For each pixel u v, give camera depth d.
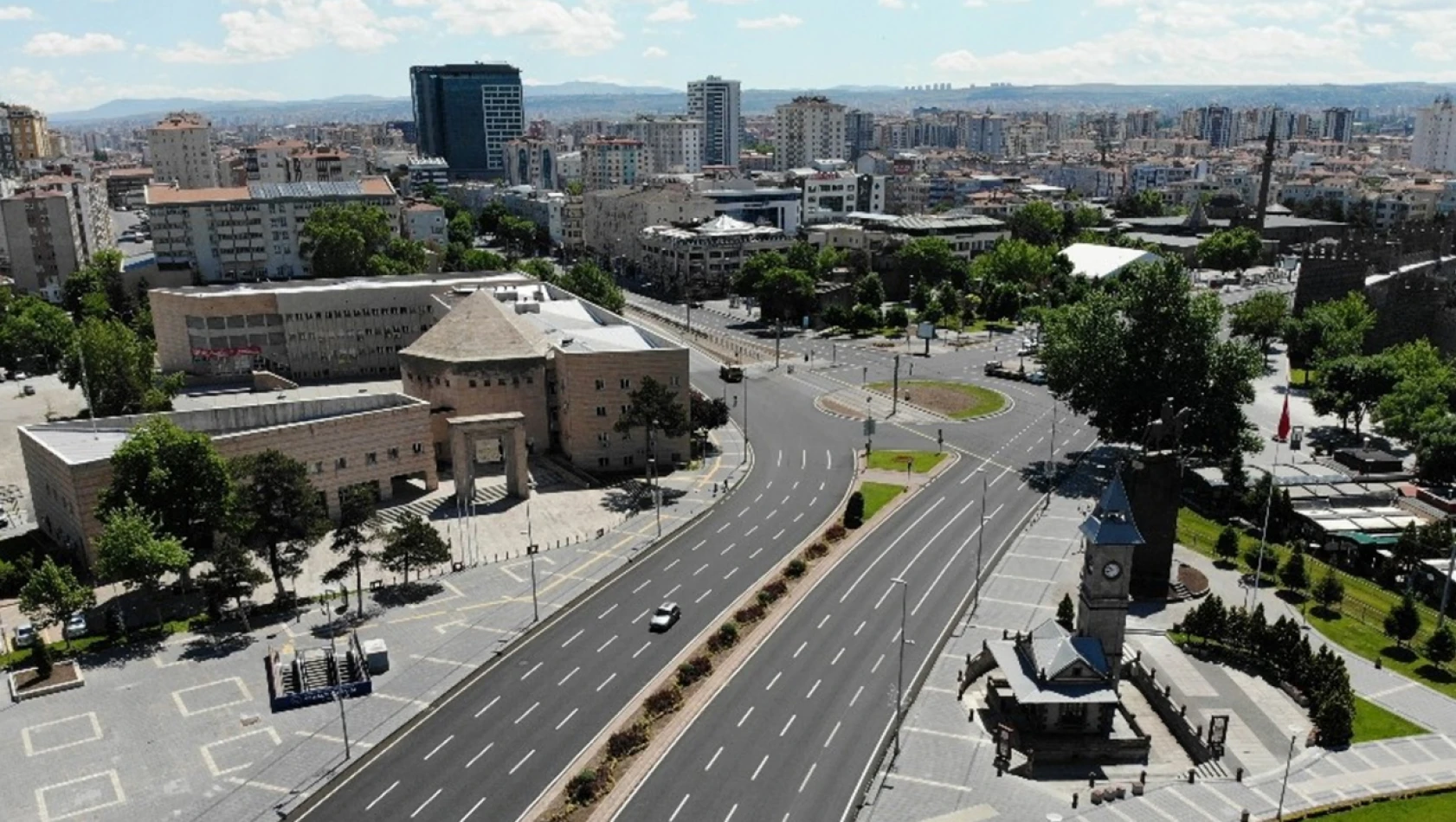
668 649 103.88
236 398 186.75
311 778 82.50
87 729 89.38
